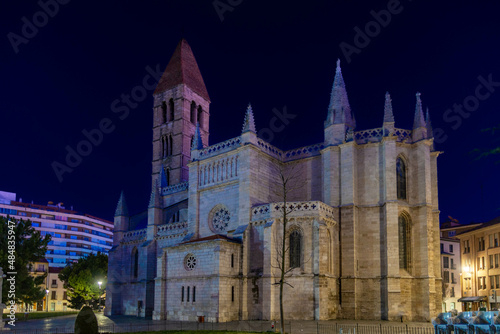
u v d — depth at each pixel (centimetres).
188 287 5312
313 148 6075
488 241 8281
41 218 16075
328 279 5091
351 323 4516
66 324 5297
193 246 5350
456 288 8769
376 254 5312
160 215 7319
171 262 5609
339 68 6072
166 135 9869
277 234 5138
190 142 9719
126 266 7550
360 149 5666
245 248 5288
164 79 10275
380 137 5622
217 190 6059
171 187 7931
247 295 5197
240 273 5259
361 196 5547
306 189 5988
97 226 18050
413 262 5362
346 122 5831
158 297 5594
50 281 12962
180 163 9375
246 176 5572
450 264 8825
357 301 5228
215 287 4972
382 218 5369
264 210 5328
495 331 2464
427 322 4909
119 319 6088
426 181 5478
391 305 5016
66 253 16388
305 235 5022
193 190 6312
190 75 10194
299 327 4084
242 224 5466
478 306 8288
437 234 5684
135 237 7556
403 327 4112
